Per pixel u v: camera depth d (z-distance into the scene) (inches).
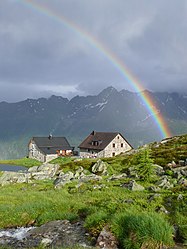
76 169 2546.8
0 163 5064.0
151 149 3457.2
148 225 671.1
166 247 644.1
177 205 898.1
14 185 1930.4
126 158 2893.7
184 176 1581.0
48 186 1717.5
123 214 743.1
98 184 1544.0
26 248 700.7
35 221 969.5
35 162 5251.0
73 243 729.6
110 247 671.8
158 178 1585.9
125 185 1407.5
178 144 3437.5
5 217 994.1
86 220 834.2
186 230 695.1
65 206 1043.9
